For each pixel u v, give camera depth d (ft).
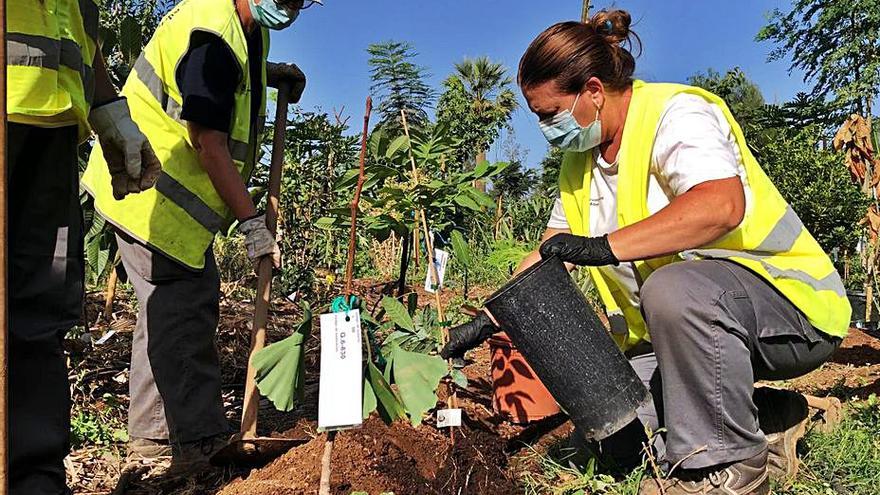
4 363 4.17
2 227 4.15
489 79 61.57
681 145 7.14
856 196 23.44
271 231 8.76
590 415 7.06
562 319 6.98
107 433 9.65
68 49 6.25
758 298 7.23
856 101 50.39
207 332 8.99
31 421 6.11
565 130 7.77
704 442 6.98
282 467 7.90
